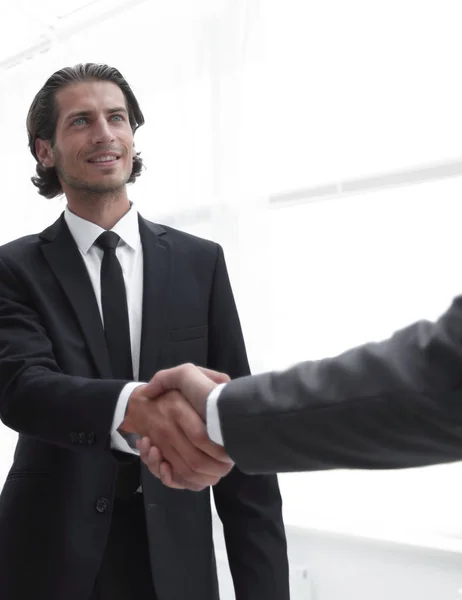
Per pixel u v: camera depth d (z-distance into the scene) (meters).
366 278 2.69
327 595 2.60
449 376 0.83
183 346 1.53
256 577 1.44
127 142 1.59
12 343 1.43
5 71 3.77
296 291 2.82
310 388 0.94
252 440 0.96
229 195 2.87
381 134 2.62
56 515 1.38
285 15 2.84
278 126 2.82
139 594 1.40
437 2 2.53
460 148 2.47
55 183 1.74
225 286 1.64
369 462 0.91
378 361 0.90
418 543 2.38
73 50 3.45
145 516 1.40
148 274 1.54
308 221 2.81
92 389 1.33
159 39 3.19
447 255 2.53
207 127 3.01
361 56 2.67
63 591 1.35
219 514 1.55
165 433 1.26
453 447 0.86
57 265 1.52
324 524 2.63
